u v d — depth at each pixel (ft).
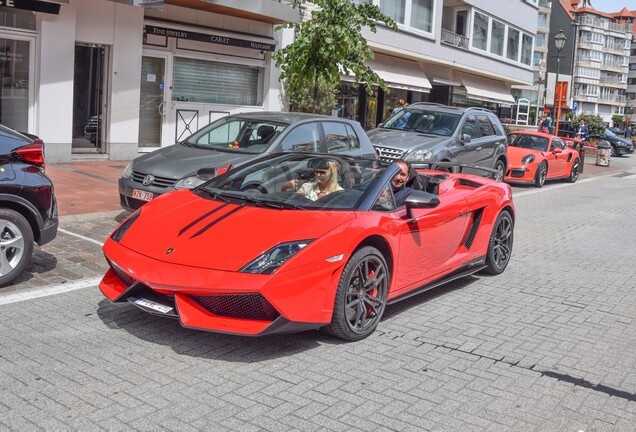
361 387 13.30
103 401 12.03
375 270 16.33
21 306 17.26
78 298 18.17
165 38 50.62
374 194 17.17
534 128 145.48
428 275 19.04
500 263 23.84
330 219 15.60
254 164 19.07
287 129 28.58
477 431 11.71
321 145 29.94
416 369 14.44
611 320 19.02
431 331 17.15
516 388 13.74
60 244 24.04
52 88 42.32
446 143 40.93
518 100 139.44
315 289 14.42
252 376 13.53
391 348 15.67
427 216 18.48
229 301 13.99
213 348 14.96
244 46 55.72
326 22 38.73
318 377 13.67
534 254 28.17
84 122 46.19
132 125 47.88
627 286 23.25
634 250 30.14
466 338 16.74
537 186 58.23
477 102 113.50
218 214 16.07
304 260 14.26
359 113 80.07
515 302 20.40
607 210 44.42
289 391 12.91
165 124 51.72
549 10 258.16
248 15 53.78
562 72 263.29
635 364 15.57
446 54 86.28
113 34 45.73
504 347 16.22
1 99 40.70
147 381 13.01
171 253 14.76
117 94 46.65
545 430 11.91
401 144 39.96
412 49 78.54
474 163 44.50
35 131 42.45
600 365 15.37
